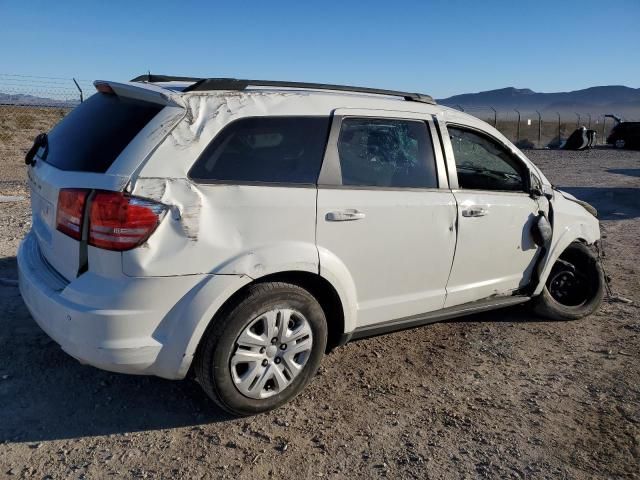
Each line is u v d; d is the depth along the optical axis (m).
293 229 3.37
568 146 34.41
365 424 3.47
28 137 23.80
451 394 3.88
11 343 4.14
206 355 3.18
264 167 3.35
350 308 3.69
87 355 3.00
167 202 2.99
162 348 3.06
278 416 3.49
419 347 4.58
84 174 3.08
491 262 4.48
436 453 3.23
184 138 3.12
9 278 5.39
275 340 3.39
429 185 4.05
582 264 5.38
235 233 3.19
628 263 7.43
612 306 5.75
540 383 4.11
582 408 3.79
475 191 4.31
